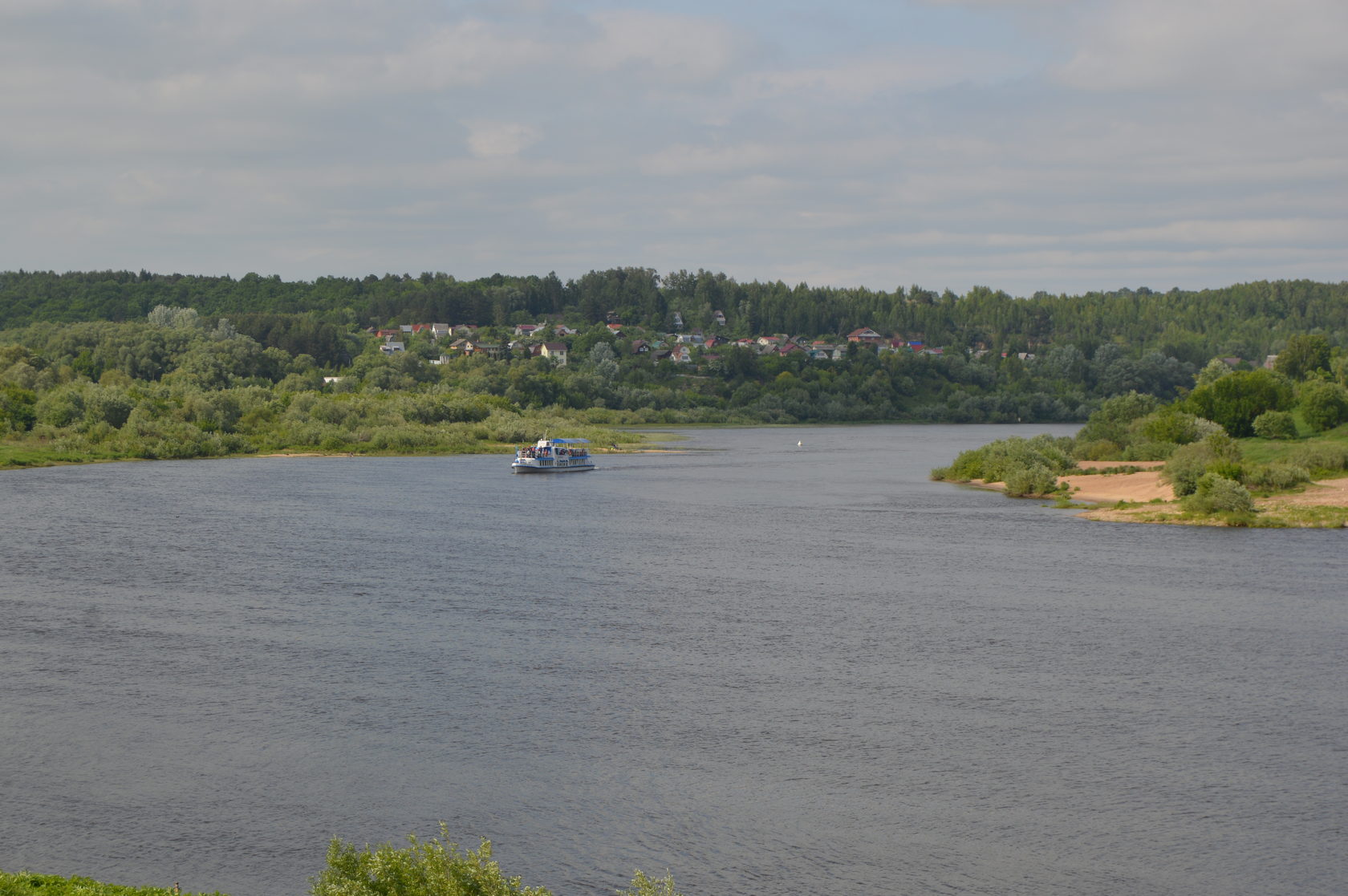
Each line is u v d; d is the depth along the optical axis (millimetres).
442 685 52812
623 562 87062
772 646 60562
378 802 39688
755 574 81812
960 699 51281
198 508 115062
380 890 25438
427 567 83188
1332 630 64312
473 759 43688
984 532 104250
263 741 45125
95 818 37906
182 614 65875
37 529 97438
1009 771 42938
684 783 41688
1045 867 35562
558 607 69812
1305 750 45125
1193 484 117688
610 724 47750
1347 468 127938
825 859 36000
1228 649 60188
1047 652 59469
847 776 42344
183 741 45000
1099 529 105312
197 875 34125
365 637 61406
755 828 38125
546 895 26484
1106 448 166375
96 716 47719
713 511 121375
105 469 158625
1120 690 52875
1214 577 80250
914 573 82500
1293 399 166750
